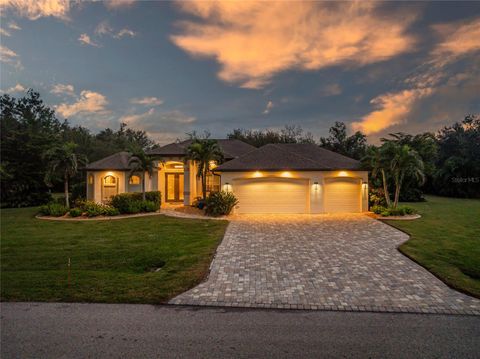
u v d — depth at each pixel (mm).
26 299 5879
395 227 13789
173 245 10508
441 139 44406
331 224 14742
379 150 17703
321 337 4574
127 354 4059
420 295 6305
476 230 13164
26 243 10914
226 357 4008
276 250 9930
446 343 4406
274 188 18750
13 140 26047
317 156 22234
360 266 8258
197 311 5508
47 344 4301
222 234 12352
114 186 23438
